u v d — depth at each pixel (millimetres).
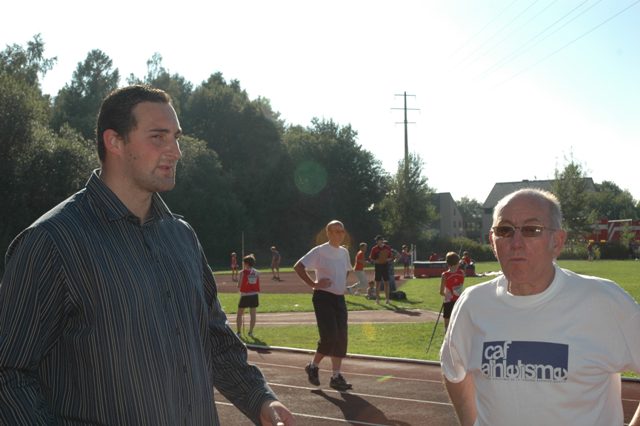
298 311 20797
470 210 197375
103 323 2365
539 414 2893
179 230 2840
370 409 8461
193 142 70000
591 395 2877
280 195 76312
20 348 2287
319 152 79750
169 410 2418
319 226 78938
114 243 2486
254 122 80188
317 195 78750
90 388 2361
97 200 2545
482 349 3055
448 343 3287
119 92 2680
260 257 72562
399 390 9547
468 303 3195
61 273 2355
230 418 8156
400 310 20891
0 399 2240
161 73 91125
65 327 2420
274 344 13953
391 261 24719
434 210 66062
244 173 76062
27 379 2316
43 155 48156
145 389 2373
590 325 2918
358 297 25141
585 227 60719
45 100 57562
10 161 46719
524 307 3002
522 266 2975
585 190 60938
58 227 2398
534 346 2930
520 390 2922
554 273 3051
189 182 66875
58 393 2416
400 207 63625
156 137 2646
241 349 2982
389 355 12422
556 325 2932
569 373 2863
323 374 10766
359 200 81375
